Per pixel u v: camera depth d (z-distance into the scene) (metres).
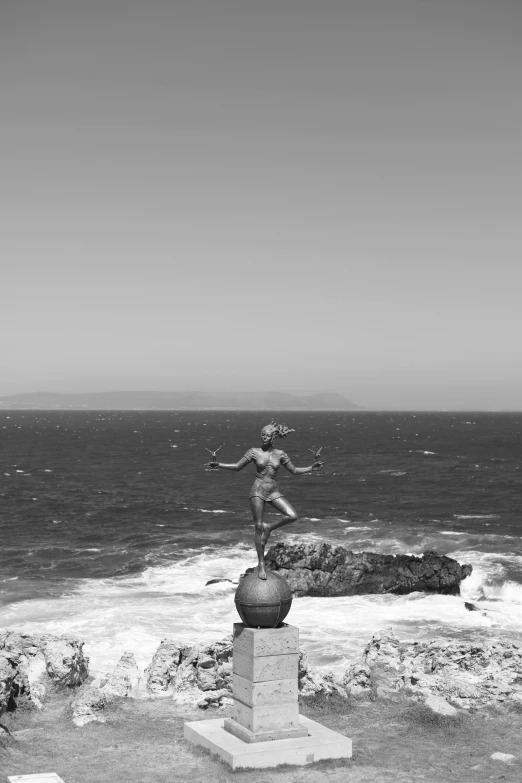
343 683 22.83
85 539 62.31
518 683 22.61
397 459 145.25
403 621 37.19
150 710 20.38
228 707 20.52
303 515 75.00
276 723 17.12
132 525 69.06
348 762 16.88
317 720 19.66
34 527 67.94
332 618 37.62
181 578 47.50
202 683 21.73
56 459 144.75
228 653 22.66
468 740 18.52
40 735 18.53
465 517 75.12
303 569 42.94
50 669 22.27
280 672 17.14
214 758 16.88
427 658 24.64
